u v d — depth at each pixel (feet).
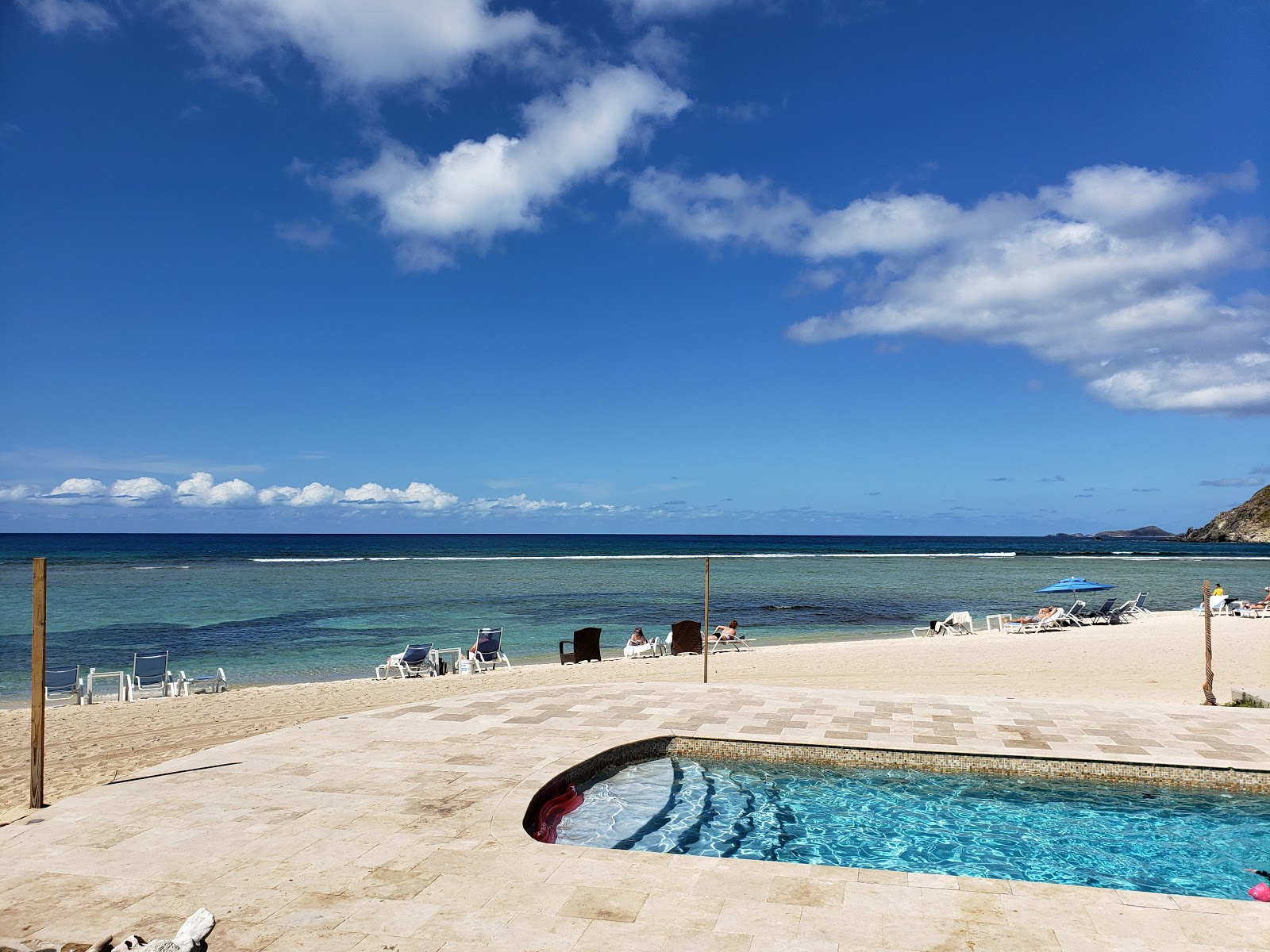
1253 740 31.07
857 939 15.76
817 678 54.08
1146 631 79.36
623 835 25.35
